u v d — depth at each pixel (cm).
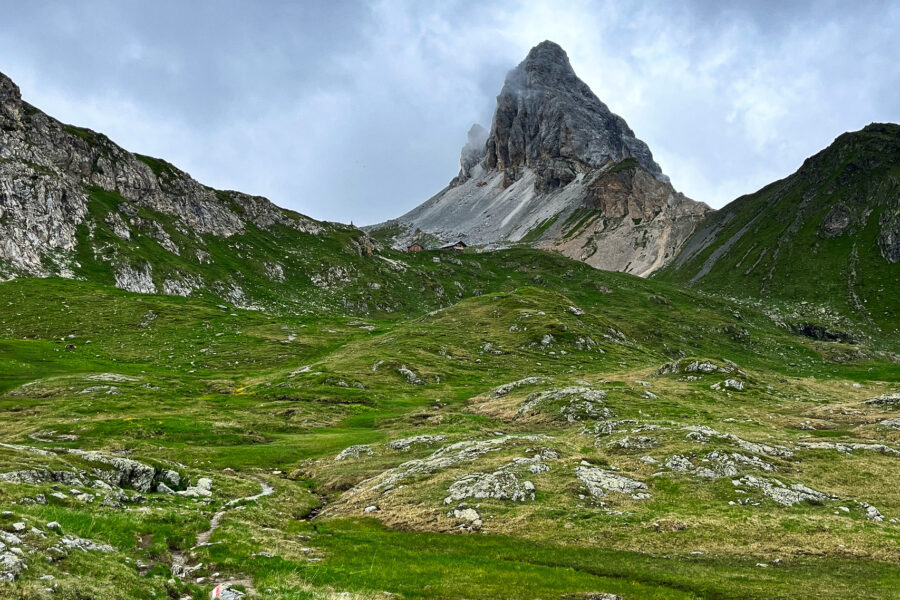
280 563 3006
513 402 9906
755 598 2681
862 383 12756
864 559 3284
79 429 7931
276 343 17012
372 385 12406
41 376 11306
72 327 16338
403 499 4781
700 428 5959
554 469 5078
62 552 2345
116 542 2952
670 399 9150
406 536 3928
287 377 12794
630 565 3222
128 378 11531
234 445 7881
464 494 4653
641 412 8106
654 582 2969
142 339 16300
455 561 3284
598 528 3891
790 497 4306
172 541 3294
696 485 4631
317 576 2862
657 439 5800
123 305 18638
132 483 4784
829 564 3216
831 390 11519
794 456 5309
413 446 7062
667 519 3975
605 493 4569
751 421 7644
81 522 3003
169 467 5359
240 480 5678
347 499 5209
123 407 9519
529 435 6775
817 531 3700
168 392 10969
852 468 4988
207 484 5212
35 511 2886
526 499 4481
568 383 10631
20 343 13950
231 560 2958
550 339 17375
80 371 12050
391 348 15988
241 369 14562
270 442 8100
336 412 10244
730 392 9800
